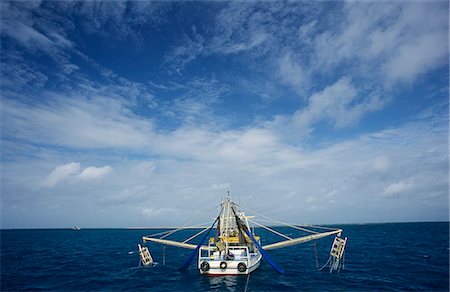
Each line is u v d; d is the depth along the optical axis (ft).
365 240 267.18
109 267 132.98
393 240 261.24
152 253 192.03
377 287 90.27
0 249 228.22
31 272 121.49
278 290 88.38
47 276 112.88
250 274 111.34
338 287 90.94
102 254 187.11
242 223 122.83
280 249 212.23
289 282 98.22
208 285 95.66
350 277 104.68
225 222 125.70
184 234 483.51
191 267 130.31
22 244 284.82
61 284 99.45
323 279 102.22
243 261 107.34
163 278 107.04
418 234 353.72
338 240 126.41
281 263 140.15
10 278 109.40
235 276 107.14
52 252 202.18
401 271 114.21
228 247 113.91
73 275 114.42
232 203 128.77
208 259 110.42
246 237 124.67
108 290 90.94
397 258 147.54
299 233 510.58
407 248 192.65
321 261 146.30
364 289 88.12
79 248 233.14
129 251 206.69
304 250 202.90
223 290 89.86
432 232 397.60
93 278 108.37
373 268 121.08
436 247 197.26
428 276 104.83
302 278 104.12
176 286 95.09
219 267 106.42
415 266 124.57
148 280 103.96
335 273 112.16
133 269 126.62
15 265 141.28
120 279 106.11
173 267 130.52
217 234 128.88
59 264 143.64
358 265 128.67
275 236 432.25
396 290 86.84
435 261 137.39
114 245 264.72
